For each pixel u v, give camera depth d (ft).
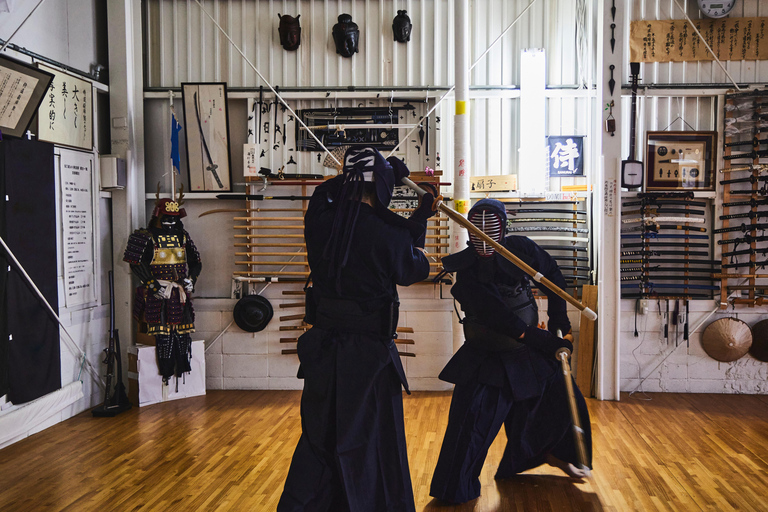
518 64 16.71
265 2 16.75
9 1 12.42
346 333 7.16
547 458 9.77
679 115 16.43
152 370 15.23
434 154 16.66
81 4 15.23
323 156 16.83
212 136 16.55
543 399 9.32
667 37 16.25
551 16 16.63
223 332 16.71
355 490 6.81
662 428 12.92
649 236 16.25
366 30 16.74
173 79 16.88
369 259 7.05
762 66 16.26
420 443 11.99
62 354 14.05
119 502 9.23
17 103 12.55
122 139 15.96
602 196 15.37
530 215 16.72
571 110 16.75
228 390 16.71
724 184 16.10
